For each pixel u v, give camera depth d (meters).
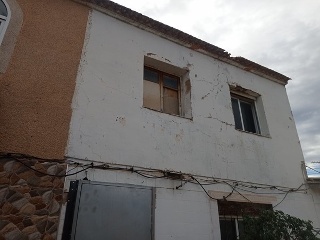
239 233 5.39
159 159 4.98
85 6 5.52
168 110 6.13
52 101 4.27
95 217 3.88
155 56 6.04
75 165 4.07
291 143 7.68
